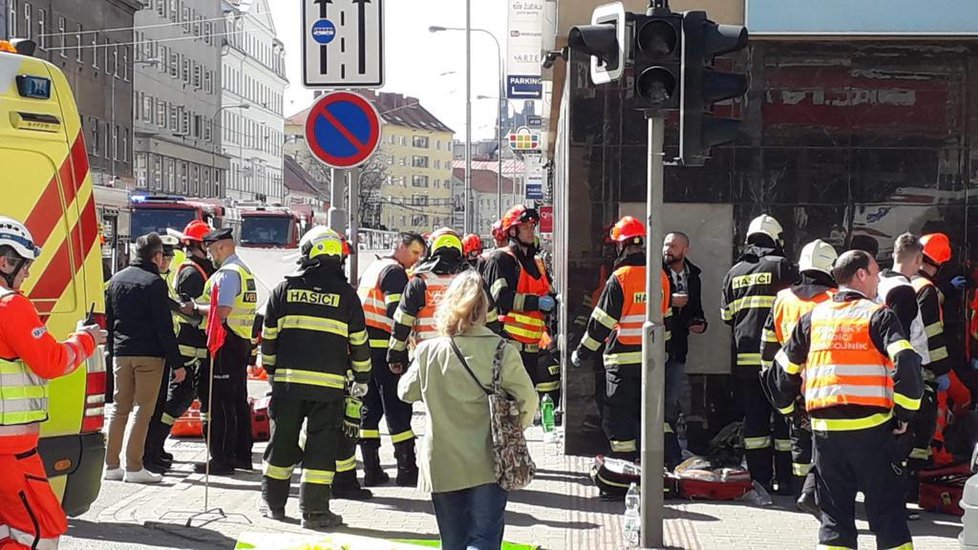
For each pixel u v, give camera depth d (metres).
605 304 9.78
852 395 6.95
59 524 6.54
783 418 10.10
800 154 11.91
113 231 35.81
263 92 107.12
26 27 54.94
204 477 10.83
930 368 9.16
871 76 11.87
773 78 11.89
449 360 6.61
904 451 7.05
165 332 10.36
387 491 10.23
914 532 8.79
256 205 41.31
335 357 8.80
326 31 9.95
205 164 87.31
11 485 6.32
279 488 9.05
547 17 13.76
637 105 7.84
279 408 8.88
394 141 146.00
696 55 7.79
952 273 11.80
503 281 10.62
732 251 11.97
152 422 10.94
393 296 10.32
